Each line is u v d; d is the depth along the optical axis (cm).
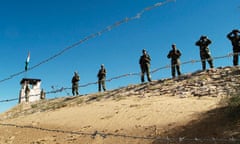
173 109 1345
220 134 938
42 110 2197
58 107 2120
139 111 1441
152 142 1041
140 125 1239
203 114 1163
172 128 1107
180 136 1015
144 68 2098
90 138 1237
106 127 1329
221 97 1357
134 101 1698
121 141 1127
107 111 1595
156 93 1764
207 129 1005
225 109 1130
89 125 1416
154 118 1282
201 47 1919
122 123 1327
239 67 1745
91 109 1741
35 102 2789
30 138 1424
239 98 1105
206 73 1827
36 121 1736
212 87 1562
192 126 1068
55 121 1638
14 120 1920
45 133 1455
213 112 1152
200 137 962
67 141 1271
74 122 1534
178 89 1703
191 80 1791
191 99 1473
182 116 1213
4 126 1750
